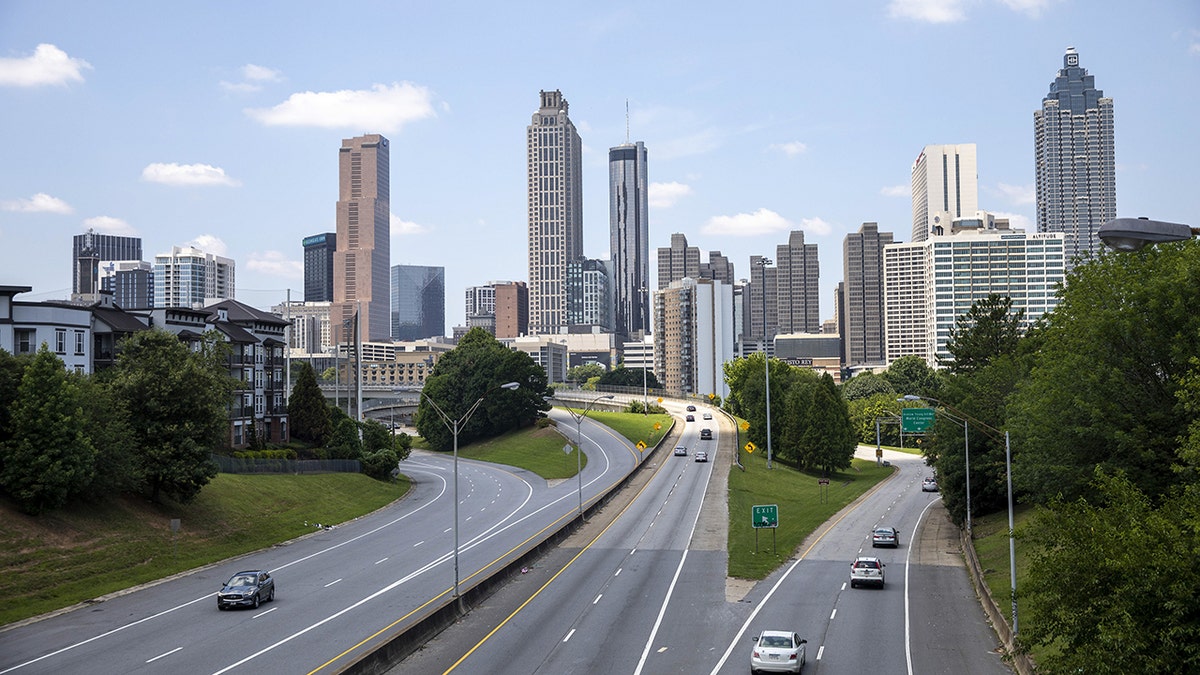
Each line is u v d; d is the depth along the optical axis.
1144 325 48.53
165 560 66.19
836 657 42.91
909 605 54.97
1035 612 30.83
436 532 84.25
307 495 95.88
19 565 57.12
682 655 43.25
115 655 42.75
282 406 120.56
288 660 41.38
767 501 110.25
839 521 96.06
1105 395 49.44
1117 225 19.38
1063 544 30.94
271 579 56.69
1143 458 46.94
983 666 41.22
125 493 73.56
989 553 69.56
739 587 60.31
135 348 80.69
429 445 193.25
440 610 48.94
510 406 179.38
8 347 86.50
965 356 104.50
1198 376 32.91
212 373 82.06
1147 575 27.05
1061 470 50.41
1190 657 26.17
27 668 40.78
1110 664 26.67
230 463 93.62
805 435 137.00
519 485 125.19
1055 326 60.94
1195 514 27.83
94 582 58.62
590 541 79.06
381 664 40.34
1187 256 48.97
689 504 101.00
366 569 65.88
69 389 65.50
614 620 50.66
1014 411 66.44
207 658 41.97
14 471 62.56
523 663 41.81
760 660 39.44
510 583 61.34
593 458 149.62
